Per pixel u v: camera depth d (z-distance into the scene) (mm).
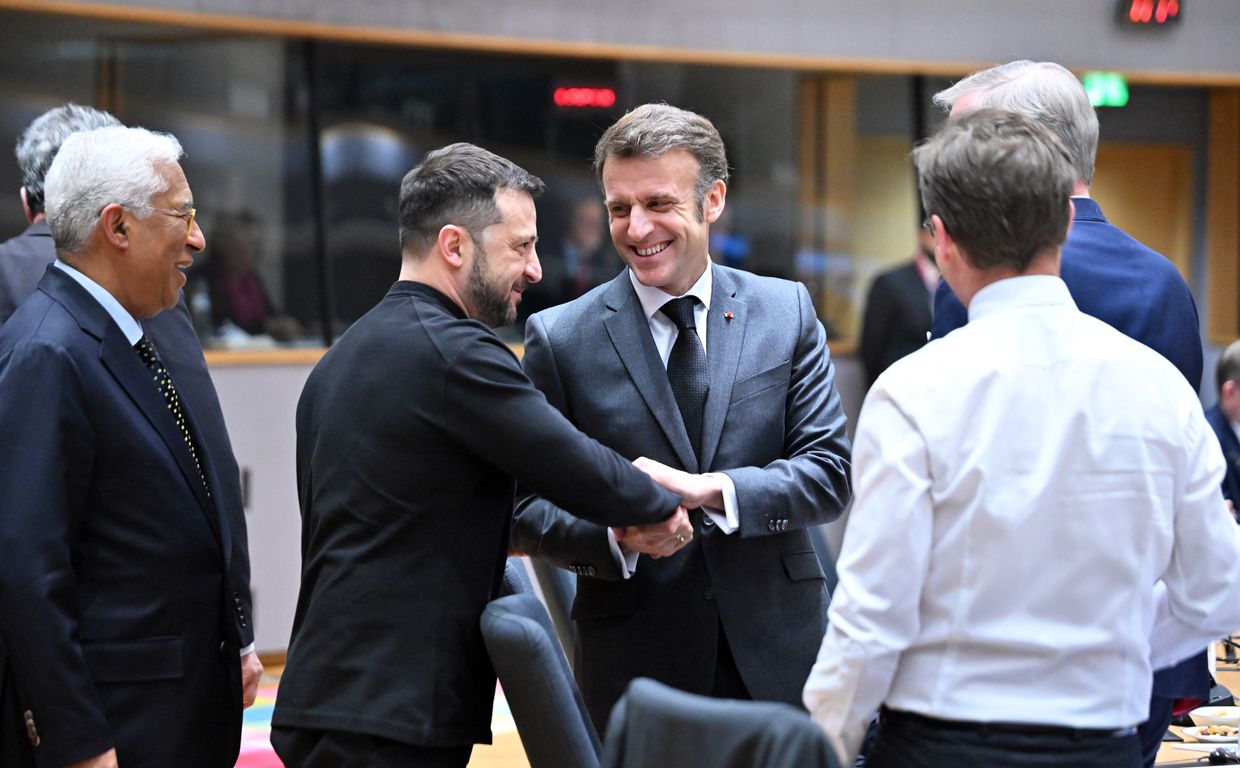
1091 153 3521
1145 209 11750
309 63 9617
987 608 2740
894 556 2729
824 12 10539
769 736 2566
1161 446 2791
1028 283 2840
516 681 3369
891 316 10438
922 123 10852
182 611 3896
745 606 3816
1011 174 2783
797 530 3967
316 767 3508
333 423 3588
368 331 3621
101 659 3736
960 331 2854
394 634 3461
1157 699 3438
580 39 10070
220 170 9430
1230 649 5945
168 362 4711
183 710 3873
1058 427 2742
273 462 9344
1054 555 2734
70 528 3703
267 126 9562
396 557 3490
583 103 10266
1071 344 2801
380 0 9594
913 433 2736
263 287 9578
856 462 2838
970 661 2758
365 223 9906
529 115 10188
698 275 3930
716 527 3820
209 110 9391
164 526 3859
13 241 5000
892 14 10664
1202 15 11242
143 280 3959
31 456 3613
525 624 3350
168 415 3949
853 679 2777
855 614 2764
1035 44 10922
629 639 3855
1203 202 11766
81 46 9031
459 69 10008
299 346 9688
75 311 3840
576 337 3953
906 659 2834
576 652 4012
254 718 7602
